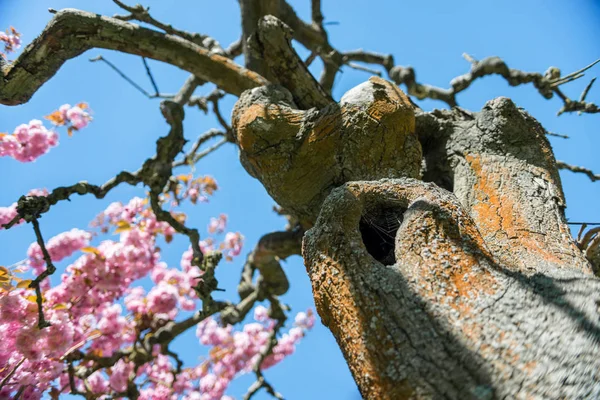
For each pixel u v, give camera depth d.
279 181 2.40
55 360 2.56
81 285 2.73
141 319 3.04
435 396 1.95
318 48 3.21
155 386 3.19
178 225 2.71
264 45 2.56
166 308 3.03
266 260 3.17
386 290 2.04
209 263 2.59
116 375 2.92
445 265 2.06
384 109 2.35
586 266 2.19
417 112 2.52
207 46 2.82
